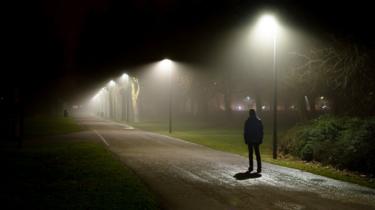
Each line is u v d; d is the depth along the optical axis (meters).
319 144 19.62
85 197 11.20
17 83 27.66
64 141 30.28
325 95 29.27
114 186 12.80
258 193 12.38
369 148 16.19
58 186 12.80
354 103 23.41
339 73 25.50
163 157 21.19
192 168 17.36
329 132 20.22
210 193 12.36
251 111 16.75
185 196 11.93
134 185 12.98
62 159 19.39
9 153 21.91
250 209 10.52
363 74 23.45
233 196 11.96
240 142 31.20
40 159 19.44
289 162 19.95
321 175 15.75
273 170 16.94
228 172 16.34
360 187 13.35
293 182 14.20
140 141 31.22
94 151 22.83
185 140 32.88
